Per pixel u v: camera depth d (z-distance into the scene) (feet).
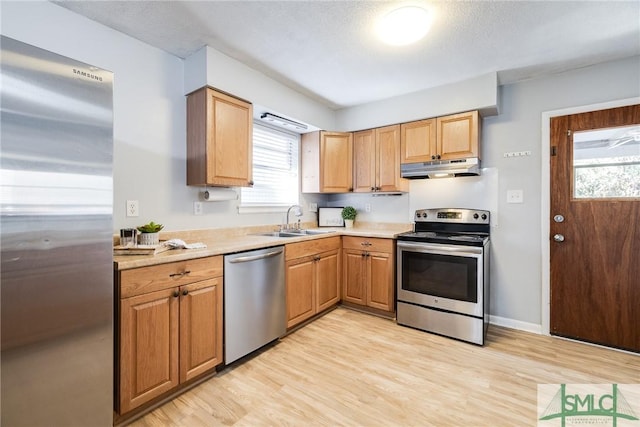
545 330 8.54
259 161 10.22
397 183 10.35
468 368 6.66
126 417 4.98
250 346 7.01
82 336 4.20
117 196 6.47
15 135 3.58
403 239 9.10
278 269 7.82
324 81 9.02
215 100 7.36
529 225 8.83
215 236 8.41
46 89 3.81
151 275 5.16
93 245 4.28
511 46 7.03
